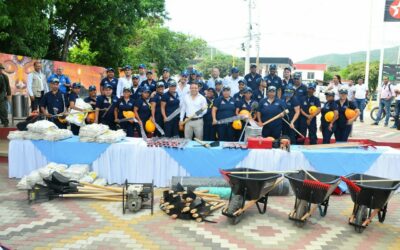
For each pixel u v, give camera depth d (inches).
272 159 261.0
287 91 336.8
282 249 177.0
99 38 776.9
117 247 175.3
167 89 364.2
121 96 350.9
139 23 897.5
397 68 984.9
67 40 749.9
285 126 342.3
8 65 502.6
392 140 386.9
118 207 228.2
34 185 238.2
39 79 403.5
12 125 422.6
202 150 263.7
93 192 240.1
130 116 325.7
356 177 219.5
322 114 335.9
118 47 803.4
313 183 194.1
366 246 183.3
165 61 1267.2
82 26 695.1
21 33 505.7
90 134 271.4
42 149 277.3
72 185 239.8
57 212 218.1
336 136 338.0
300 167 263.1
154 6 829.2
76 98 339.3
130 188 221.1
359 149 275.3
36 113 330.0
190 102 315.3
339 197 261.3
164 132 331.3
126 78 381.4
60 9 654.5
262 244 181.9
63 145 274.4
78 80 687.7
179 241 183.2
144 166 268.4
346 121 328.5
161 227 200.1
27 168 280.7
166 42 1267.2
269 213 225.5
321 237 192.5
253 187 200.7
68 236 186.2
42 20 504.4
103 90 352.2
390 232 202.2
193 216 208.5
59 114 322.7
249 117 311.6
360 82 574.9
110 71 387.9
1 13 406.6
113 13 710.5
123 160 270.5
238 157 262.5
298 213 206.1
